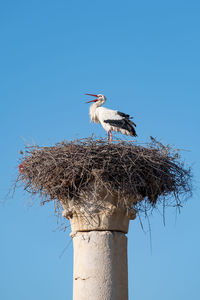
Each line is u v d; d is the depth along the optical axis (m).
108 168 14.02
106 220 14.26
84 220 14.39
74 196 14.50
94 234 14.17
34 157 14.91
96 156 14.02
